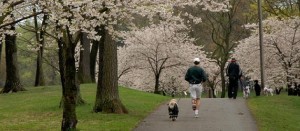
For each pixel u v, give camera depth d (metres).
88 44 37.91
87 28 14.81
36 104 25.28
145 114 19.95
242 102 24.80
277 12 41.34
